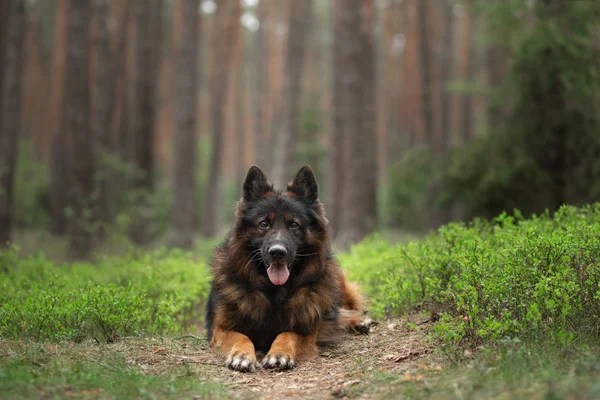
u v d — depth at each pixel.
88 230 14.36
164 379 4.73
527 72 11.15
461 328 5.18
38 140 38.69
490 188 11.66
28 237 20.92
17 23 19.28
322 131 35.78
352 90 18.22
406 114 40.62
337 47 21.66
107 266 9.84
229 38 33.06
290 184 6.41
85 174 17.02
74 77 17.39
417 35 31.44
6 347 5.16
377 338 6.36
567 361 4.26
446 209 18.73
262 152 37.34
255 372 5.30
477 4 12.38
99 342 5.82
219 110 33.22
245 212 6.12
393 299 7.08
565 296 4.84
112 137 25.81
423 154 20.25
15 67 19.25
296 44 28.95
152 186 23.84
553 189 11.40
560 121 11.24
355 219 17.78
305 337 6.01
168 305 6.70
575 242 5.30
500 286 5.11
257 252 5.96
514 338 4.62
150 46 23.69
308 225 6.11
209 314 6.52
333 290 6.29
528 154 11.45
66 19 29.94
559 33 10.57
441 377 4.35
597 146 10.91
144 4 23.58
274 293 6.02
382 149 43.00
